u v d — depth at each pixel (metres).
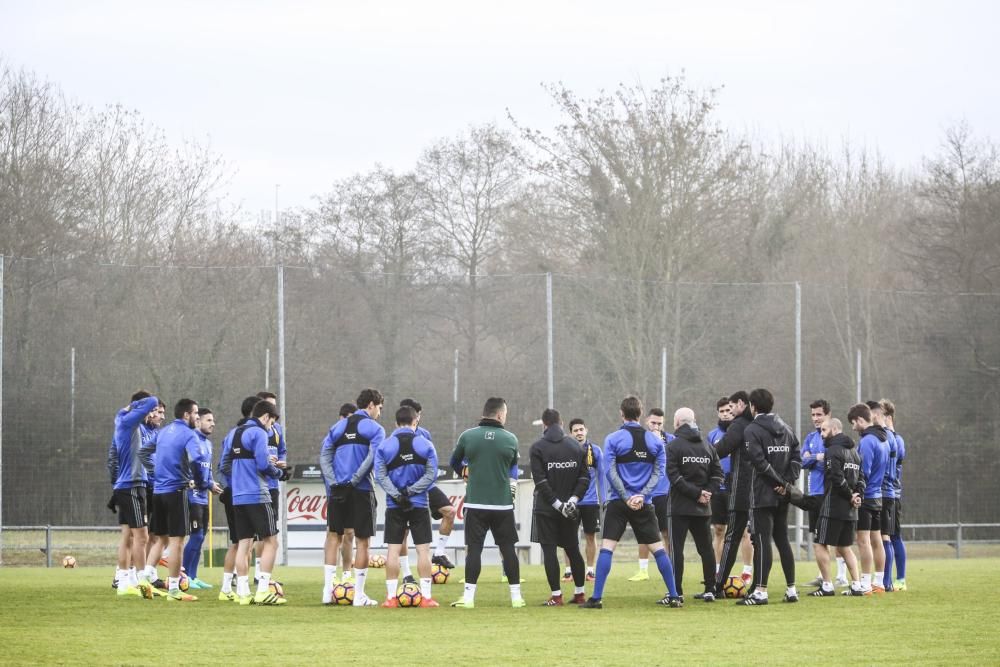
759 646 20.81
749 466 29.22
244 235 72.12
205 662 18.73
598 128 72.75
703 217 71.50
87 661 18.77
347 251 75.19
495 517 28.59
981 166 76.12
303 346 51.88
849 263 77.75
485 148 84.38
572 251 73.19
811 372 55.97
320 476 45.75
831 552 51.25
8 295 49.16
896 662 19.02
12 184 63.06
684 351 55.25
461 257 82.50
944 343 56.88
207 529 49.25
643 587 34.81
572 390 53.75
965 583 35.22
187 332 52.12
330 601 29.06
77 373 50.03
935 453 56.06
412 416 28.94
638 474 28.03
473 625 24.08
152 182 70.00
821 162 86.19
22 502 48.38
